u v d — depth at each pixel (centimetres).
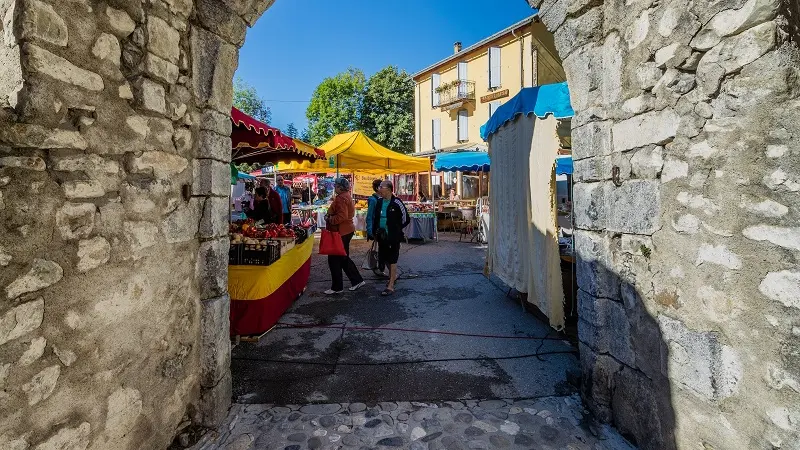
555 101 342
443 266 715
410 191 2056
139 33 188
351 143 832
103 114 167
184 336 229
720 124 167
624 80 222
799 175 139
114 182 174
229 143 262
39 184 139
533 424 244
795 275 141
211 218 244
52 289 145
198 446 225
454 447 223
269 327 387
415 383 293
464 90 1920
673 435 196
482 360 330
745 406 161
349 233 538
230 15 245
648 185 208
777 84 145
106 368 172
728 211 165
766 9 147
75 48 153
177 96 219
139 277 191
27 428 137
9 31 135
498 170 519
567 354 340
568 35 254
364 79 2503
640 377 218
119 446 182
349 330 398
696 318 181
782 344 146
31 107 135
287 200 914
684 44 181
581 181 257
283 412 257
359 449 222
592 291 249
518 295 511
